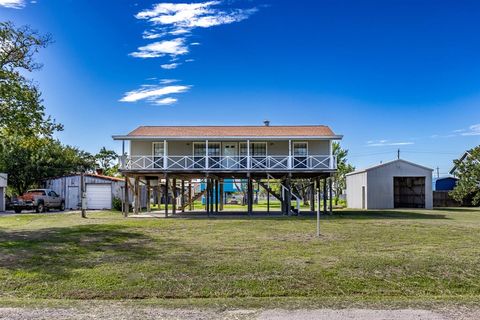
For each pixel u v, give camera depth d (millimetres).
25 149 37625
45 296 8008
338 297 7758
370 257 10742
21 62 17844
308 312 6395
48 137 19750
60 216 25562
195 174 26047
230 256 10969
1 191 33688
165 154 25438
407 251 11625
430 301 7098
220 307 6711
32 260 10602
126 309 6629
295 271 9422
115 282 8695
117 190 35312
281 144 27000
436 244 12914
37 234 15445
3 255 11211
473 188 36125
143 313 6383
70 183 35719
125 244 13039
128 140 26172
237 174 26188
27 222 21297
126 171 24875
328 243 13125
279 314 6297
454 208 36219
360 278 9000
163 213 28172
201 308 6660
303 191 41781
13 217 24891
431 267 9773
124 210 26297
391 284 8695
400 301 7113
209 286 8453
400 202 38688
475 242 13320
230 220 21359
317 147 26766
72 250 11969
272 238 14312
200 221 20750
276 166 26125
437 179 43688
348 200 41625
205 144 27016
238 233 15742
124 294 8062
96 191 35250
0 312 6453
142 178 29562
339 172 47875
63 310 6582
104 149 61719
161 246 12641
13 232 16188
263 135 25734
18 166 37656
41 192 31719
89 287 8414
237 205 47406
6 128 17641
